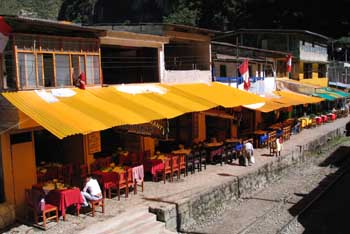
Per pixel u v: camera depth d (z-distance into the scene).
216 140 26.25
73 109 15.08
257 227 17.33
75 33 16.97
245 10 73.75
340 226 17.98
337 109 56.69
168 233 15.16
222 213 19.08
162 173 20.19
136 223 14.73
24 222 14.40
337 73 63.06
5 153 14.55
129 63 23.81
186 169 21.05
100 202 16.19
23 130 15.01
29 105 14.06
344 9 70.38
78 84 16.97
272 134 30.70
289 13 71.81
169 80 22.80
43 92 15.26
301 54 46.38
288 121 38.69
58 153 19.25
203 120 27.14
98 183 16.61
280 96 34.41
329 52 71.19
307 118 42.50
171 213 15.85
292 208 20.03
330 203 21.16
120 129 20.20
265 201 20.94
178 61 26.75
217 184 19.34
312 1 70.62
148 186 18.97
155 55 22.39
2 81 14.50
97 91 17.67
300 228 17.62
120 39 18.95
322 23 71.44
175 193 17.81
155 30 22.50
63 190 14.49
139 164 18.66
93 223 14.30
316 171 28.44
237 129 30.84
